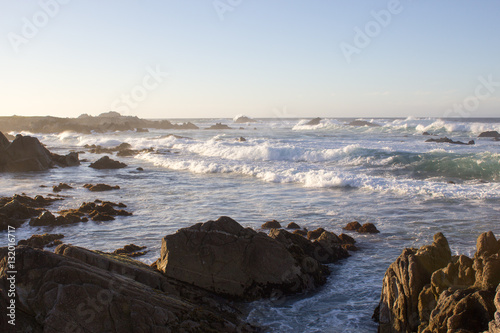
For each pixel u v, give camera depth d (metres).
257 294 11.19
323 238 14.81
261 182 30.75
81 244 15.75
